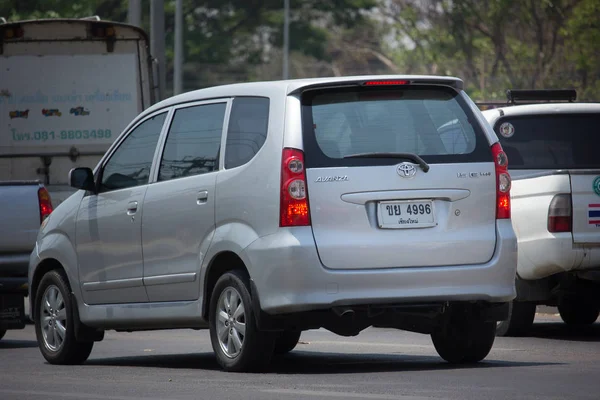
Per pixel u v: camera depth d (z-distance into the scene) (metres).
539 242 18.16
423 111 14.00
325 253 13.31
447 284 13.63
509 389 12.01
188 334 21.48
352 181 13.48
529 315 19.02
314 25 101.75
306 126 13.59
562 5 57.00
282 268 13.29
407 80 13.96
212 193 14.30
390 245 13.48
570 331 20.14
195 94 15.28
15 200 20.69
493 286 13.86
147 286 15.34
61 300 16.84
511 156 19.66
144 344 19.55
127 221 15.66
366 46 98.62
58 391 12.96
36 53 29.34
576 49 55.44
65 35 29.41
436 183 13.70
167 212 14.99
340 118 13.75
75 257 16.56
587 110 19.83
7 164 29.27
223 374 13.86
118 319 15.84
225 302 14.09
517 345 17.69
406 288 13.50
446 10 63.94
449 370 13.90
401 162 13.65
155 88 31.64
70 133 29.41
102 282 16.09
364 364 15.20
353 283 13.35
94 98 29.45
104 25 29.38
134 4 37.41
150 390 12.67
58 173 29.34
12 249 20.56
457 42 63.66
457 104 14.20
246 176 13.88
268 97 14.02
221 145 14.46
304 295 13.27
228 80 96.88
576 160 19.67
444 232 13.69
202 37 95.19
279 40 98.12
